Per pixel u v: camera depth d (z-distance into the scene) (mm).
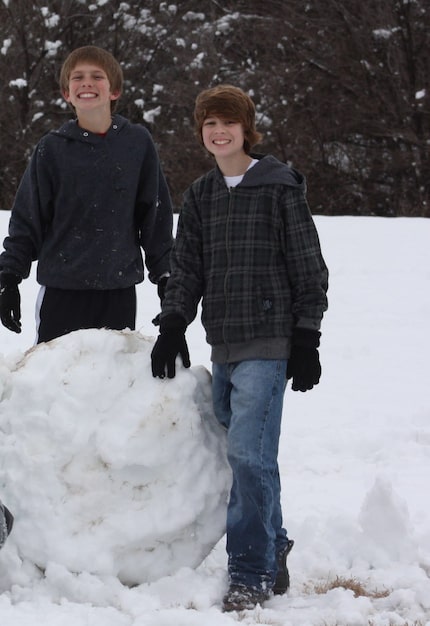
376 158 55031
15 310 7949
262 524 6684
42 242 8141
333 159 55562
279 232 6898
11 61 53625
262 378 6762
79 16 53844
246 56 55594
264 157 7047
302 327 6762
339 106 54844
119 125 8062
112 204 7980
